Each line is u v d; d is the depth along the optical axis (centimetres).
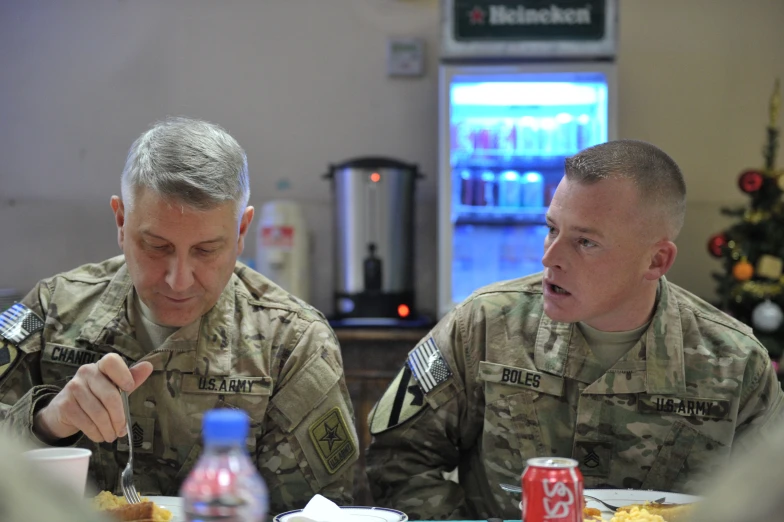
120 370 122
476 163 347
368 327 324
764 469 62
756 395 158
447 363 167
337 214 344
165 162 132
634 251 147
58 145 366
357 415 311
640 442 155
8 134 365
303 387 154
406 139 371
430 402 165
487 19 326
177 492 150
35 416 129
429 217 371
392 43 369
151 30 367
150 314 154
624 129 374
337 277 344
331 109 371
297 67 370
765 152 334
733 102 375
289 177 370
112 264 165
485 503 167
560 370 158
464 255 359
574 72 327
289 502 151
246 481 82
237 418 81
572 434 158
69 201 366
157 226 133
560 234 149
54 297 158
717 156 375
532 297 168
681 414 155
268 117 370
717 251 325
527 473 92
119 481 149
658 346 156
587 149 151
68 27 365
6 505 58
